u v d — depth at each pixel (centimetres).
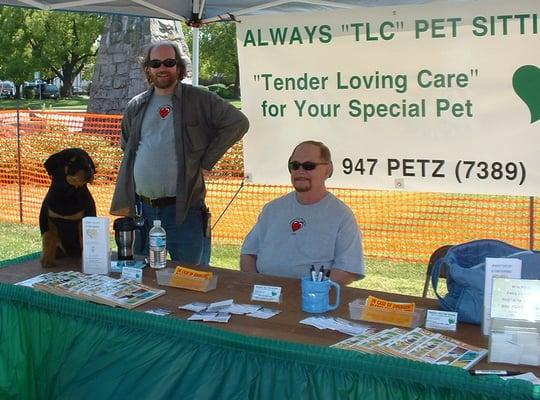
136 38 1226
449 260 266
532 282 210
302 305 270
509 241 649
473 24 396
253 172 475
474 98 402
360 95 434
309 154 348
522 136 394
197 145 437
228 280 317
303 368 215
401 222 717
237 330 246
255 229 371
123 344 252
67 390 263
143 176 434
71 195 342
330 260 347
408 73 417
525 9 381
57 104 3431
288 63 452
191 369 235
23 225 879
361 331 241
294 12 450
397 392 200
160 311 270
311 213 353
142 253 408
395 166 430
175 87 434
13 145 1003
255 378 222
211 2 477
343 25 431
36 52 3597
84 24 3622
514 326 208
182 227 441
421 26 409
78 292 283
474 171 409
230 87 3256
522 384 183
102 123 1037
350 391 207
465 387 190
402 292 585
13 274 328
